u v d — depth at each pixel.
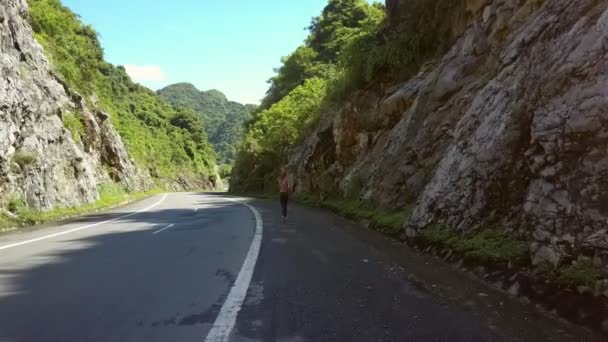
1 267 8.59
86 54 48.44
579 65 7.03
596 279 5.34
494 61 12.99
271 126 48.50
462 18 17.69
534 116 7.59
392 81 23.14
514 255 7.02
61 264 8.83
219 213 21.98
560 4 9.19
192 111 131.12
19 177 20.31
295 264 8.77
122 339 4.80
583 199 6.14
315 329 5.09
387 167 16.75
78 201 27.30
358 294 6.54
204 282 7.30
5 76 20.48
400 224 12.59
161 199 40.38
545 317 5.42
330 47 60.03
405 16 22.44
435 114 14.91
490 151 9.16
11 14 24.58
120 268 8.40
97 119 46.84
